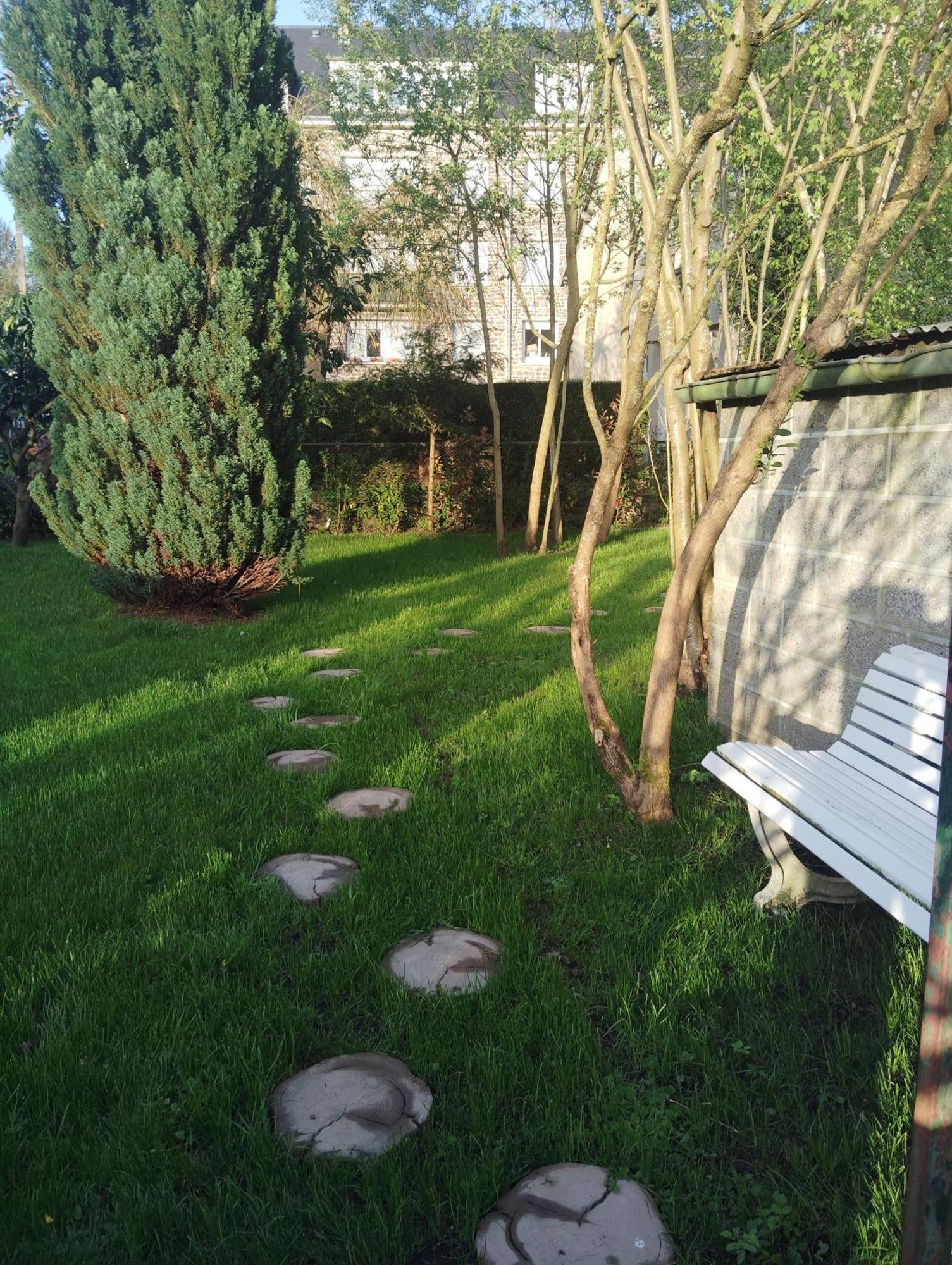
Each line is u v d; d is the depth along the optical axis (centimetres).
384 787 477
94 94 834
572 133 698
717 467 595
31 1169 220
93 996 285
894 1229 200
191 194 853
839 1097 242
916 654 348
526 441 1638
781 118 650
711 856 391
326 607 977
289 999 289
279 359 893
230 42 850
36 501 935
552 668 699
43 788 457
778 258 761
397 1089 251
